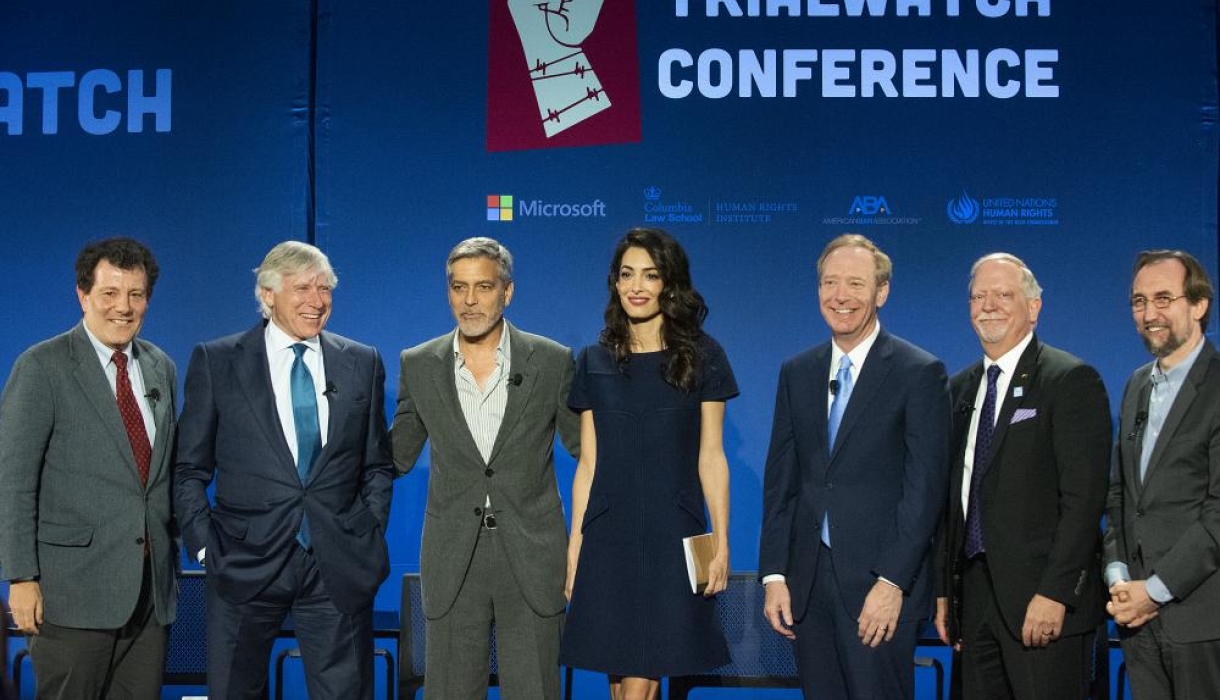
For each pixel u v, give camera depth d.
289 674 4.15
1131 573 3.03
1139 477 3.06
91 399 3.13
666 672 3.01
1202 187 4.11
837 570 2.96
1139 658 3.08
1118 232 4.12
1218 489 2.89
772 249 4.17
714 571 3.07
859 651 2.93
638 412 3.09
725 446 4.16
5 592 4.10
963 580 3.10
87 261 3.16
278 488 3.10
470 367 3.24
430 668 3.16
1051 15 4.16
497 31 4.23
